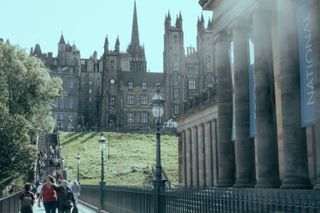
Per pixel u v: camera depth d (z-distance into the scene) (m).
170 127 146.75
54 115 193.12
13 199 30.98
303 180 24.17
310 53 23.73
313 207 11.33
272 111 28.53
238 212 14.56
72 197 28.05
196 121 63.47
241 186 30.41
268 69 28.77
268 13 29.00
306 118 23.88
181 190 19.05
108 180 91.38
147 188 23.38
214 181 55.28
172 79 186.25
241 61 32.38
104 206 37.88
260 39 28.81
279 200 12.73
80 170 100.44
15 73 77.31
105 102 192.50
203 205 16.73
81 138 138.38
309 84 23.75
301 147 24.59
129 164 105.44
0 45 77.44
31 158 59.00
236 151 31.98
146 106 191.38
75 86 198.62
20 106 76.31
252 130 31.14
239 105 32.00
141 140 136.38
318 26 22.45
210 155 57.06
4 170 56.28
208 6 37.72
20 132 58.22
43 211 41.62
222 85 35.88
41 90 80.00
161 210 21.06
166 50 188.12
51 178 25.89
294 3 25.53
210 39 185.25
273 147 28.11
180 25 189.38
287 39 25.38
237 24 32.59
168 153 119.06
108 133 146.38
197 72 188.62
